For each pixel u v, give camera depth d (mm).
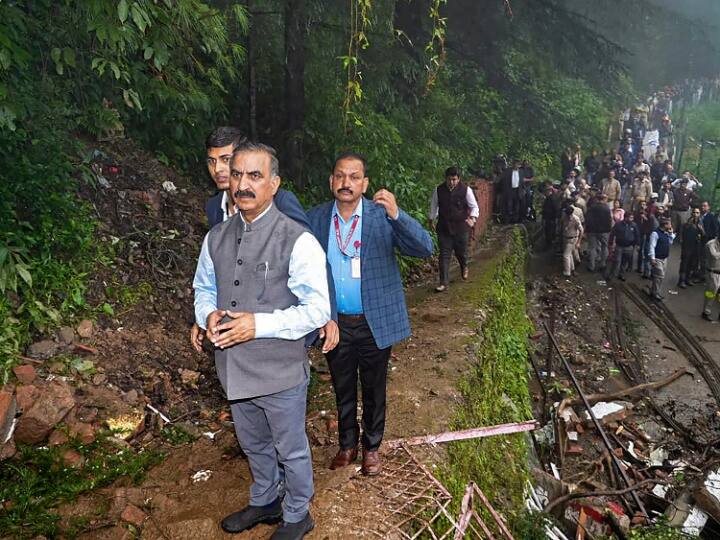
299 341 2396
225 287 2334
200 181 8031
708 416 8414
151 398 4473
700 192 20969
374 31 10562
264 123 9742
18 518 3154
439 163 13469
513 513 4520
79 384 4219
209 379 4918
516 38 15242
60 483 3488
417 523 3053
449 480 3568
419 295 8234
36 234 4891
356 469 3424
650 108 26938
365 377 3244
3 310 4285
